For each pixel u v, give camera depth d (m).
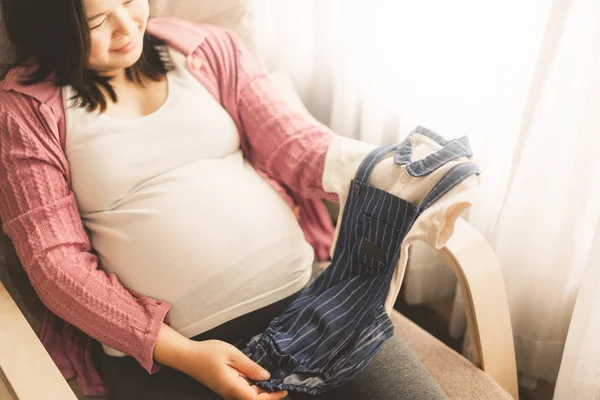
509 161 0.89
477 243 0.83
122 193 0.83
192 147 0.88
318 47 1.10
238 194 0.86
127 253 0.81
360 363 0.73
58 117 0.80
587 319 0.78
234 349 0.76
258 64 1.00
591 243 0.82
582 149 0.79
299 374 0.76
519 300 0.98
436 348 0.92
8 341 0.67
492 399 0.83
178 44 0.93
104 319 0.75
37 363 0.64
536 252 0.91
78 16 0.73
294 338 0.79
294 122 0.90
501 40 0.82
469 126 0.92
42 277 0.75
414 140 0.79
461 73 0.89
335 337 0.77
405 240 0.71
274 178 0.96
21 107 0.78
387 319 0.73
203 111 0.89
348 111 1.05
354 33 0.97
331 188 0.83
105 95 0.84
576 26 0.73
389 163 0.78
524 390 1.12
